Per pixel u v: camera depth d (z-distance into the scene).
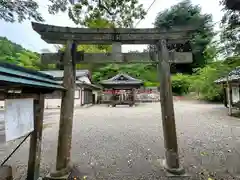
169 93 2.52
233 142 3.95
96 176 2.45
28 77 1.54
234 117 7.60
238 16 4.43
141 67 26.44
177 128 5.56
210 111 9.84
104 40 2.61
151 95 19.47
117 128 5.79
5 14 3.61
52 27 2.46
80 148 3.72
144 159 3.06
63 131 2.41
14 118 1.47
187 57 2.65
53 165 2.83
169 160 2.46
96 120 7.48
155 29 2.59
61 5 4.27
